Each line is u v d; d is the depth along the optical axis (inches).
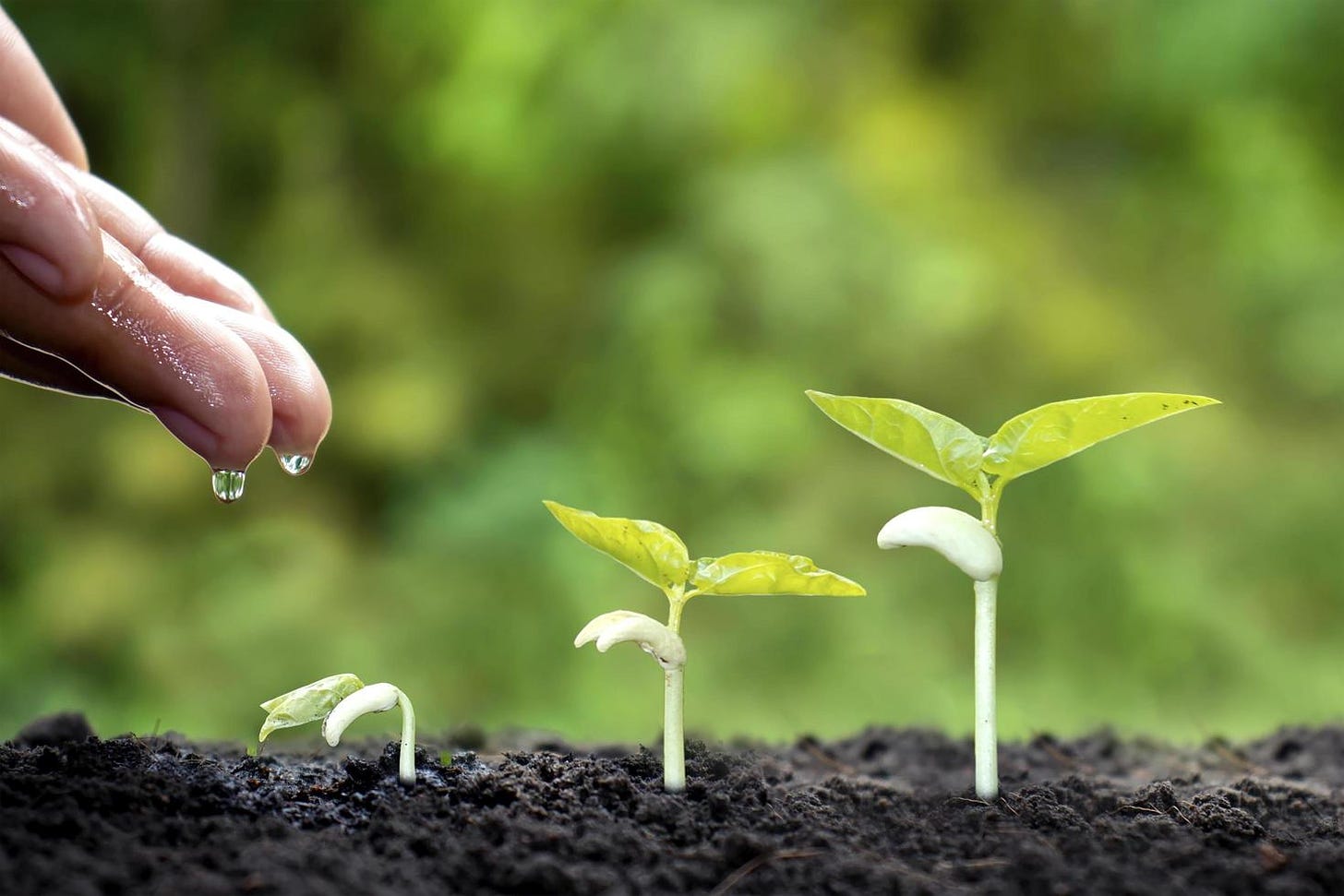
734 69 172.7
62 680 149.3
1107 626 155.3
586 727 142.6
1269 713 142.4
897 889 36.6
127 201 53.9
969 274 168.4
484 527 162.4
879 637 150.5
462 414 175.0
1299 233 177.3
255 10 177.0
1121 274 183.9
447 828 40.3
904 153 181.8
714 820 42.2
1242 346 178.5
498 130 178.2
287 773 45.9
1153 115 185.0
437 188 187.0
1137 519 158.6
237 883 34.4
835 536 159.9
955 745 63.2
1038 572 156.9
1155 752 63.8
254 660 148.7
